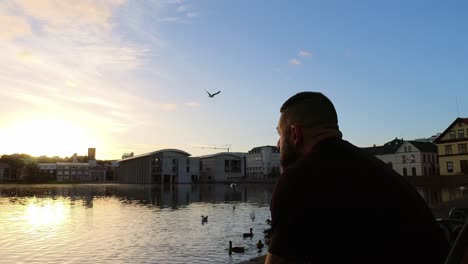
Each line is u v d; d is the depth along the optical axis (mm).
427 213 1878
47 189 126688
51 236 27031
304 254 1687
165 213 43625
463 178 63031
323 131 2029
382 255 1679
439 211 23891
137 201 66062
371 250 1672
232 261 18594
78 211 47281
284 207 1765
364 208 1709
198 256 19844
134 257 19875
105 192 103062
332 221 1686
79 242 24406
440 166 77438
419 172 99188
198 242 23906
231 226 31359
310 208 1711
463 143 74562
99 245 23297
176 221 35438
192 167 182875
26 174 198375
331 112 2100
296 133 2072
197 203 60000
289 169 1880
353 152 1954
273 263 1747
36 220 37438
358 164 1860
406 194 1836
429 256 1755
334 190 1732
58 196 83562
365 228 1685
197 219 37000
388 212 1730
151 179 180875
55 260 19516
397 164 103750
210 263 18266
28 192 103875
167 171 177125
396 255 1696
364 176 1803
